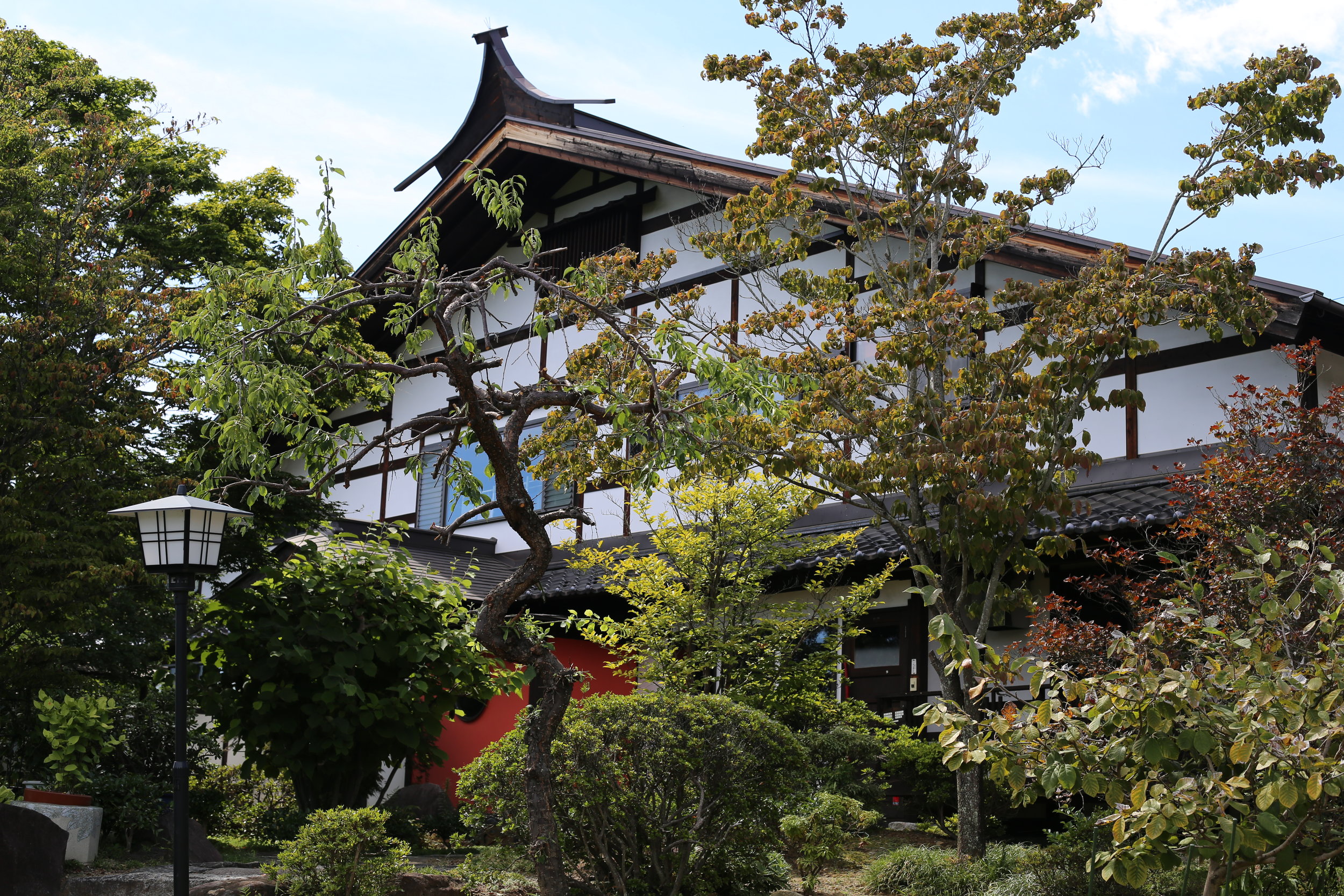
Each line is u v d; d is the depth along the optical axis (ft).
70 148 37.76
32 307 34.88
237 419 20.33
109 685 37.40
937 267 33.09
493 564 51.55
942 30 32.07
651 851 23.93
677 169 45.91
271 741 30.07
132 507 22.86
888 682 39.83
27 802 26.45
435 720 31.58
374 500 59.11
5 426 31.45
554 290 21.80
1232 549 24.20
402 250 22.00
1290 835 13.15
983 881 25.59
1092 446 37.63
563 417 32.76
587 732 23.25
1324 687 13.30
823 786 32.86
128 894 23.45
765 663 34.68
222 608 29.91
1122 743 13.17
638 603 36.91
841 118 32.19
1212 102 29.14
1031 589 34.81
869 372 31.91
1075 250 34.94
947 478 28.22
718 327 32.76
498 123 52.26
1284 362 34.32
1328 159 27.89
